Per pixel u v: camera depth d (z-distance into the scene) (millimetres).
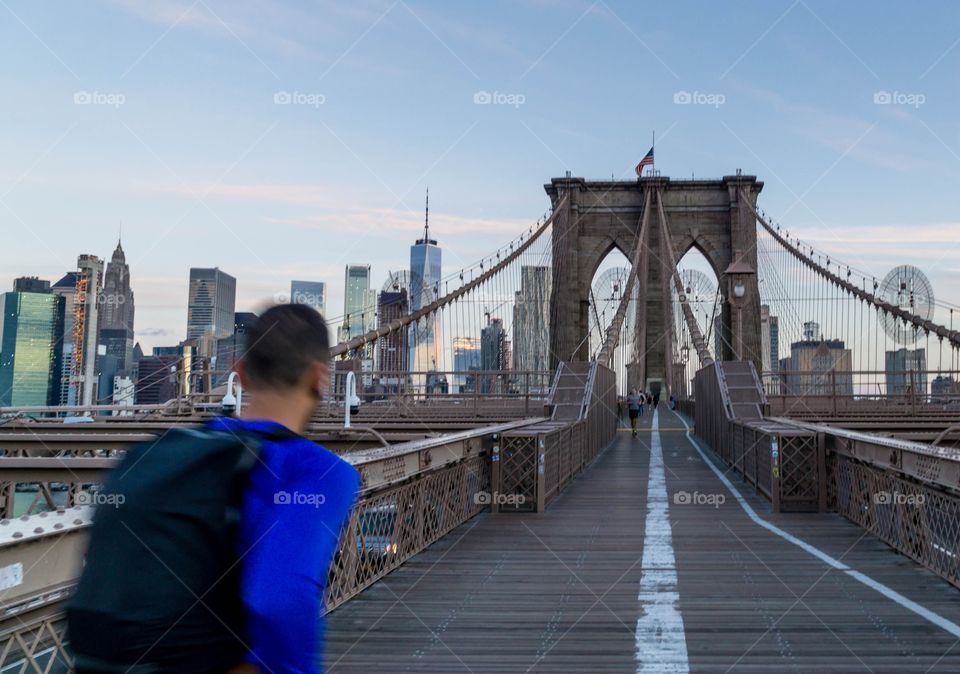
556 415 19438
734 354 57344
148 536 1161
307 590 1174
